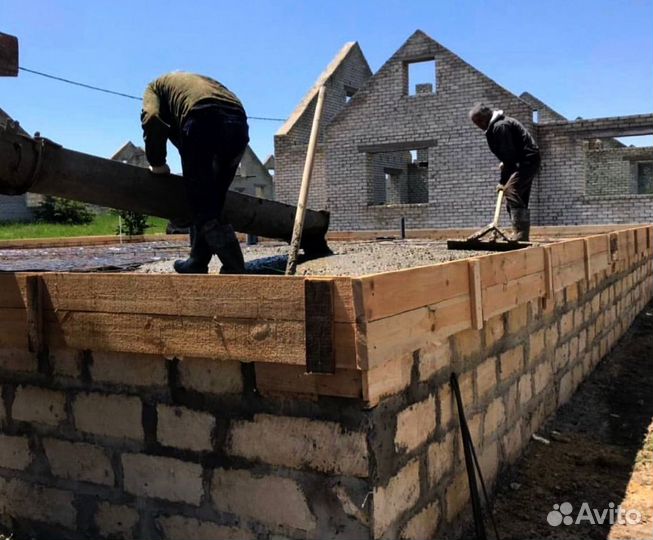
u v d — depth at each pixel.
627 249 7.54
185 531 2.85
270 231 4.88
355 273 4.49
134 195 3.88
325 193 18.56
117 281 2.75
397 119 17.45
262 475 2.66
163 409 2.86
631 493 3.75
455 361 3.24
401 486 2.69
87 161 3.65
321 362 2.35
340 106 21.62
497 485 3.80
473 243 5.87
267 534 2.68
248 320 2.50
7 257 7.72
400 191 22.53
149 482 2.92
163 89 3.71
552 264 4.47
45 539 3.22
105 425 3.00
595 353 6.39
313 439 2.54
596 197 15.36
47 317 2.94
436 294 2.79
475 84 16.41
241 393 2.68
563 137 15.59
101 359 2.99
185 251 8.96
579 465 4.12
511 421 4.07
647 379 6.04
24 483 3.25
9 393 3.25
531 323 4.41
